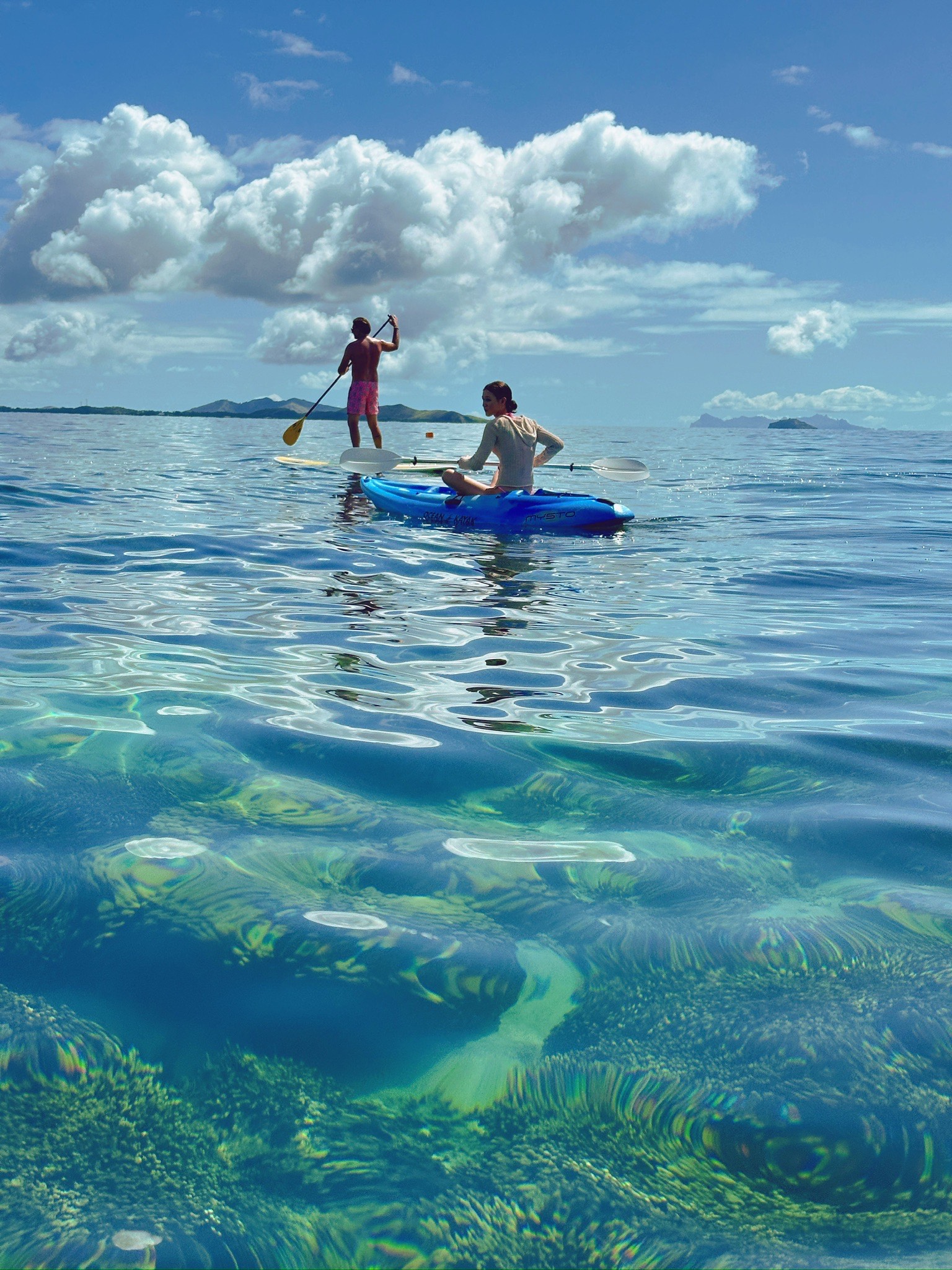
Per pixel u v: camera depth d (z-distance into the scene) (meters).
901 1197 0.94
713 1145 1.00
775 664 3.13
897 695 2.76
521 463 6.92
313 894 1.49
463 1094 1.06
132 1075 1.07
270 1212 0.90
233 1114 1.02
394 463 8.10
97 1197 0.91
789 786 2.01
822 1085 1.08
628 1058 1.13
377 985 1.25
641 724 2.42
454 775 2.02
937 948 1.36
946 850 1.70
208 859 1.58
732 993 1.25
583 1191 0.94
